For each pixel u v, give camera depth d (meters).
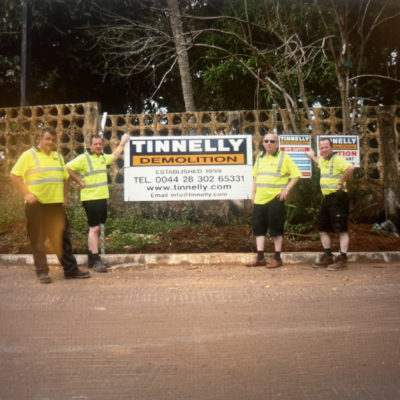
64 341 4.74
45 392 3.64
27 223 7.45
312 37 14.57
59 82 18.36
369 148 11.56
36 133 11.84
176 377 3.91
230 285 7.14
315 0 11.53
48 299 6.35
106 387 3.73
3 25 16.30
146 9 17.34
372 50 15.93
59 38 17.36
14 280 7.54
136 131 11.87
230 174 10.05
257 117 11.34
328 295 6.49
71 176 8.20
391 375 3.92
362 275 7.84
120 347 4.58
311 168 10.41
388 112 11.59
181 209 11.15
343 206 8.34
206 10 17.17
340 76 11.16
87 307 5.95
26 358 4.31
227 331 5.02
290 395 3.58
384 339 4.76
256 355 4.36
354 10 14.69
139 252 9.35
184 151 10.02
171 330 5.05
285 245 9.59
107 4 16.86
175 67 17.88
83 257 8.93
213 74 16.19
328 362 4.19
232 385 3.76
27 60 12.80
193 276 7.85
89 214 8.35
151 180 10.02
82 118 11.55
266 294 6.56
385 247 9.67
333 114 11.45
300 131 11.37
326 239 8.51
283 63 13.12
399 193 11.42
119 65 17.59
